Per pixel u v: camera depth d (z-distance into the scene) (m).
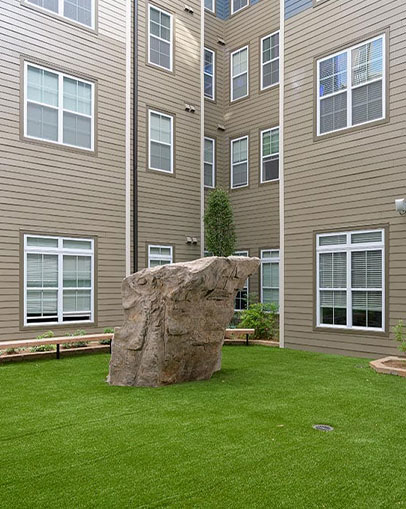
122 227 11.44
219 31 14.50
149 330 6.47
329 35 9.80
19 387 6.36
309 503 3.07
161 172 12.40
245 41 14.00
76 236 10.59
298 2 10.42
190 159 13.12
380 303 8.73
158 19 12.55
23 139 9.84
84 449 4.00
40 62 10.15
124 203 11.51
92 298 10.82
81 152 10.76
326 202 9.72
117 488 3.27
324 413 5.11
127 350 6.56
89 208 10.85
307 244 10.04
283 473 3.53
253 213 13.52
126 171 11.58
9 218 9.57
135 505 3.03
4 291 9.45
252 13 13.77
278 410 5.21
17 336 9.58
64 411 5.14
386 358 8.16
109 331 10.48
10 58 9.72
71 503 3.06
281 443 4.16
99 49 11.20
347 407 5.35
